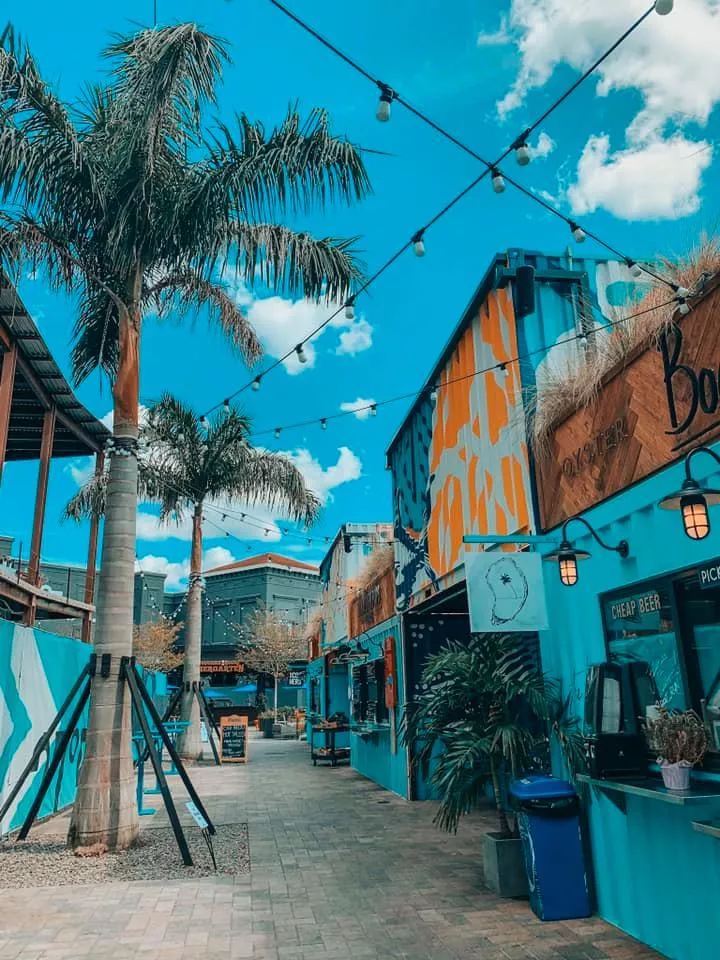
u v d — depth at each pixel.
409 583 11.09
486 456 7.83
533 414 6.60
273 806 10.42
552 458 6.18
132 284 8.80
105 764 7.52
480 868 6.52
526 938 4.68
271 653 37.94
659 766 4.44
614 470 5.19
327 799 11.12
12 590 13.51
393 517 12.30
